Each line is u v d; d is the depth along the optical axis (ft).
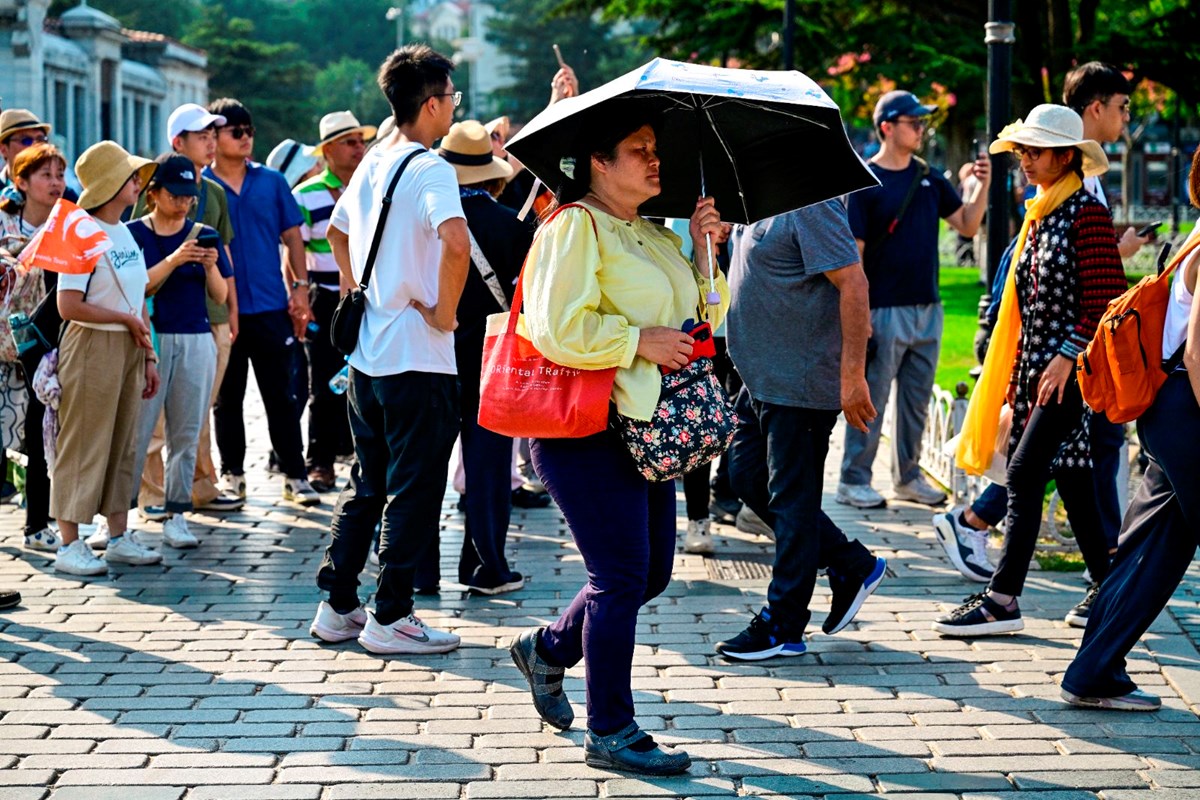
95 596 20.90
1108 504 19.83
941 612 19.95
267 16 445.37
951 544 21.54
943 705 16.31
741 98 13.52
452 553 23.90
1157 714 15.98
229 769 14.43
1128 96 20.89
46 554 23.38
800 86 14.06
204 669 17.60
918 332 26.61
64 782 14.08
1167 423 15.01
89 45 173.78
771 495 17.94
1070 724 15.70
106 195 21.90
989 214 25.12
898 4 75.77
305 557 23.48
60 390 21.81
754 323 17.75
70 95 168.66
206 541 24.53
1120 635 15.89
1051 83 68.18
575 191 14.24
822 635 18.95
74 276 21.31
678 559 23.27
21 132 26.71
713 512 26.18
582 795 13.85
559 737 15.35
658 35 83.15
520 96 281.74
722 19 74.28
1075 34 75.56
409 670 17.62
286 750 14.94
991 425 19.95
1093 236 18.02
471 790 13.93
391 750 14.97
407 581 18.16
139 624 19.51
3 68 149.79
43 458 23.26
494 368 14.01
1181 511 15.52
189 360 23.88
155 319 23.71
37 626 19.36
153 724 15.69
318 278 29.32
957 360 46.93
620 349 13.43
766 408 17.83
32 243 21.57
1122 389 15.06
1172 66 70.64
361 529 18.63
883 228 26.14
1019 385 18.83
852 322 16.99
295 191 29.37
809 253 17.06
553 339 13.34
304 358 30.63
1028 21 69.15
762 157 15.42
